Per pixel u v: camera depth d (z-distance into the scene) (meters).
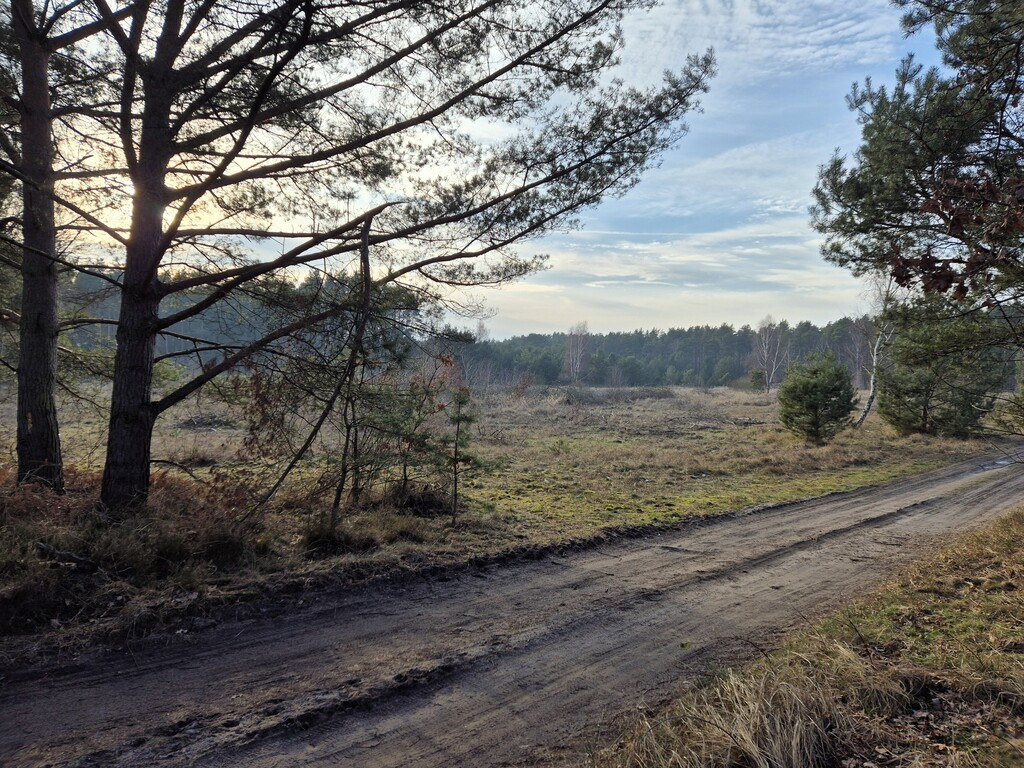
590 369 81.31
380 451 8.91
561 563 7.80
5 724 3.71
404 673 4.64
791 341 97.00
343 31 7.01
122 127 7.06
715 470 16.48
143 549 5.92
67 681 4.24
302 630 5.37
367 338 7.95
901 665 4.49
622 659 5.10
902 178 8.21
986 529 9.50
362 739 3.80
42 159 7.77
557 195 8.50
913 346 9.37
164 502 7.73
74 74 8.18
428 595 6.43
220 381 9.52
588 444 21.73
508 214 8.45
